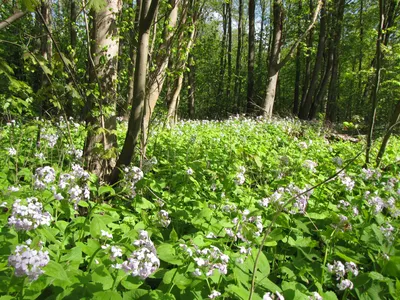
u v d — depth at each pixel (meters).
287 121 14.26
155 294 2.40
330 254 3.33
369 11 22.33
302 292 2.73
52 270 2.00
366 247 3.59
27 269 1.85
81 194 3.14
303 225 3.66
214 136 9.48
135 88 4.43
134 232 3.03
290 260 3.47
